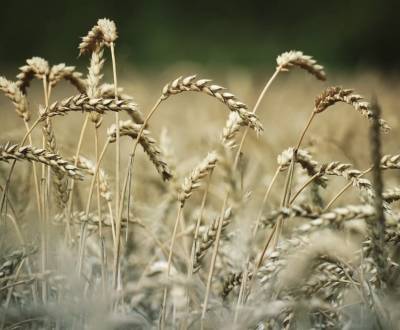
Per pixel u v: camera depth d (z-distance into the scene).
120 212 1.75
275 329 1.75
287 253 1.68
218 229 1.75
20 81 1.83
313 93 4.56
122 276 1.90
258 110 4.04
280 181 2.33
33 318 1.69
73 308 1.68
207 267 1.97
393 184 2.17
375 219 1.61
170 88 1.72
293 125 3.17
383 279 1.64
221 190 2.23
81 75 1.83
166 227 2.06
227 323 1.70
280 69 1.78
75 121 3.34
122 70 2.80
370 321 1.67
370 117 1.69
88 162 1.82
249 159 2.40
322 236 1.68
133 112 1.79
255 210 2.14
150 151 1.77
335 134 2.34
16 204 1.94
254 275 1.74
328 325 1.73
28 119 1.80
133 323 1.66
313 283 1.68
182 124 3.57
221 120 3.20
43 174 1.81
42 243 1.78
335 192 2.24
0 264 1.82
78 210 1.92
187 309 1.73
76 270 1.79
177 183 1.91
